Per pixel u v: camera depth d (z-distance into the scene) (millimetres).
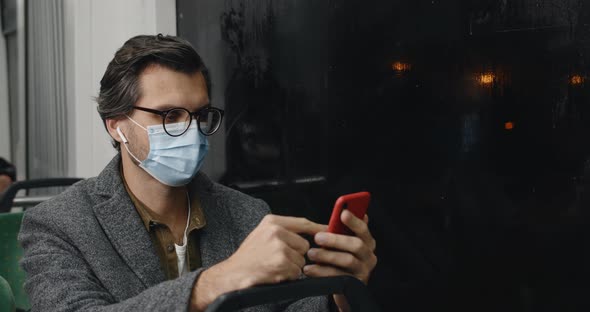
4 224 1783
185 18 2564
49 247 1270
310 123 2027
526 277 1508
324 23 1955
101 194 1369
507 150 1524
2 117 4652
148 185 1382
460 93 1612
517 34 1488
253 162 2264
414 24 1706
